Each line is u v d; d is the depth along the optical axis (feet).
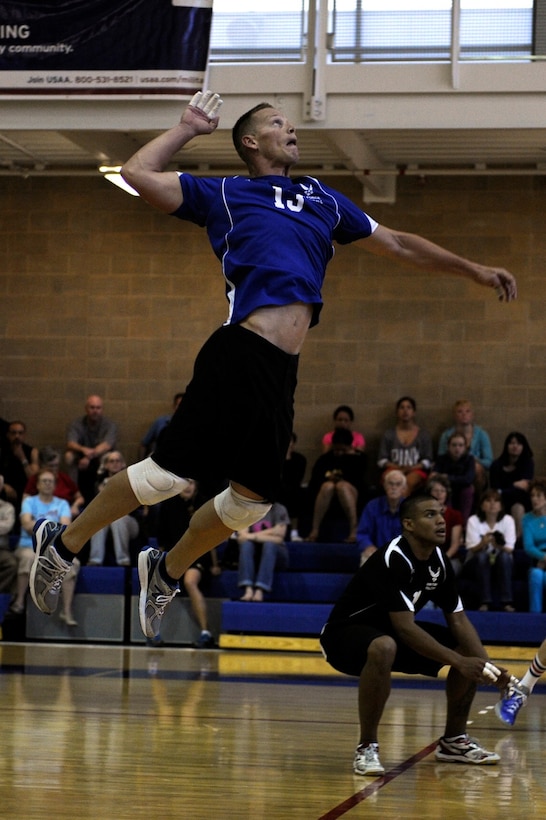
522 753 21.30
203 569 43.78
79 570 44.42
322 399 51.85
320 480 48.19
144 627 14.51
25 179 53.78
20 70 38.78
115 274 53.21
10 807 15.10
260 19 38.83
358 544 42.24
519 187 50.57
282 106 38.55
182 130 13.60
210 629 43.68
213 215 13.53
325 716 25.72
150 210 53.16
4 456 49.42
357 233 14.52
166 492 13.37
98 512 13.53
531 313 50.55
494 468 47.42
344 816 14.99
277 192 13.67
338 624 19.84
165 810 15.15
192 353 52.65
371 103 38.09
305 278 13.24
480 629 40.24
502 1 37.63
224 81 38.78
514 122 37.32
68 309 53.47
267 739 22.06
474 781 18.07
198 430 13.16
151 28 38.14
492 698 31.01
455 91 37.50
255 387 12.90
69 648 41.70
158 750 20.35
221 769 18.56
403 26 38.09
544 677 36.47
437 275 51.31
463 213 50.80
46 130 39.22
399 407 49.01
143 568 14.33
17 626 44.57
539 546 42.19
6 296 53.83
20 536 46.75
